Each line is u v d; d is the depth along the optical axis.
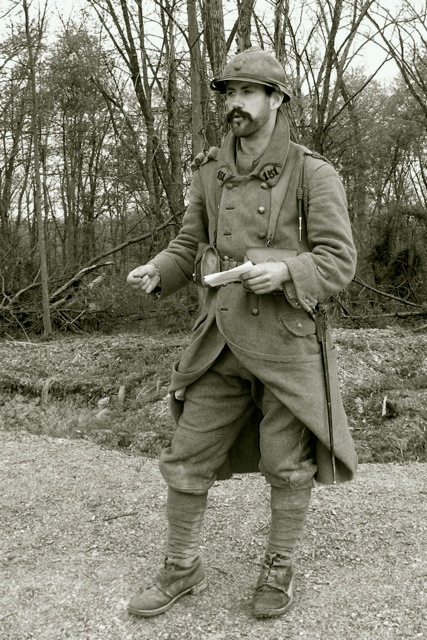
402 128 14.78
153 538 3.60
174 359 7.61
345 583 3.09
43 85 13.83
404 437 5.56
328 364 2.75
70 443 5.29
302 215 2.68
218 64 6.94
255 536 3.55
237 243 2.71
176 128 10.84
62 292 11.16
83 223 15.73
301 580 3.12
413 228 12.20
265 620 2.81
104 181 14.88
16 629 2.83
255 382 2.76
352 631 2.73
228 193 2.76
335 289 2.61
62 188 16.61
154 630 2.78
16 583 3.19
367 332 8.08
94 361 7.82
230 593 3.02
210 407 2.80
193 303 10.64
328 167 2.70
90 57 12.56
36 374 7.65
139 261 13.12
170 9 9.85
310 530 3.61
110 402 6.91
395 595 2.98
